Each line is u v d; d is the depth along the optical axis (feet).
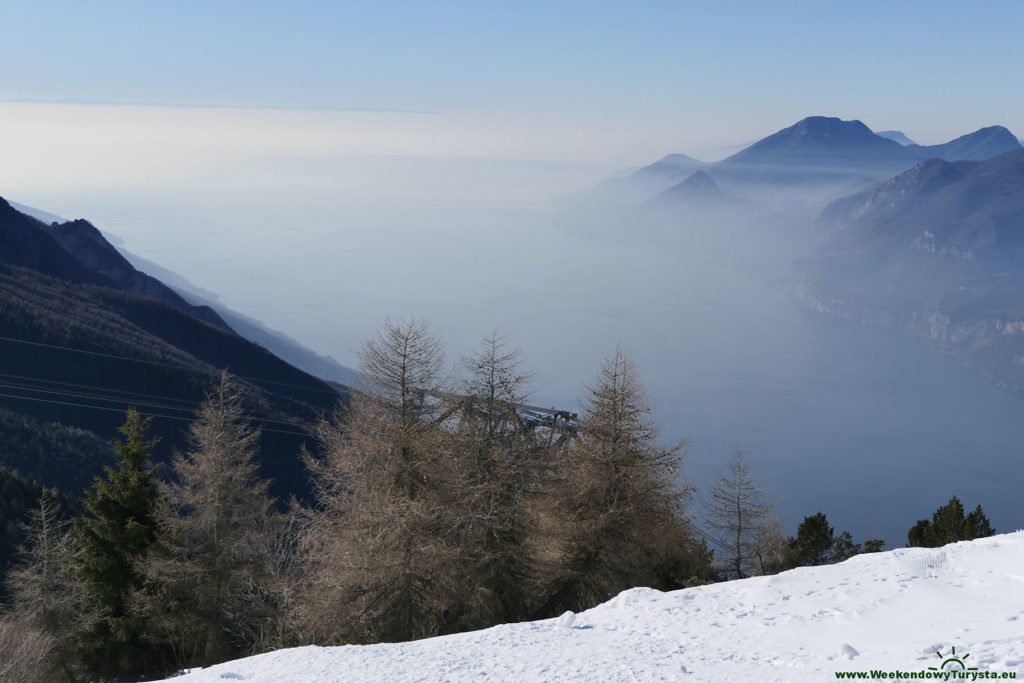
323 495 105.40
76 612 107.24
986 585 49.16
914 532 134.31
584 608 104.37
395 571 95.91
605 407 107.34
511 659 46.73
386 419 100.27
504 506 102.27
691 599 57.16
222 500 105.60
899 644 39.70
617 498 105.70
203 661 105.09
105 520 102.89
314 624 100.01
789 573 59.36
